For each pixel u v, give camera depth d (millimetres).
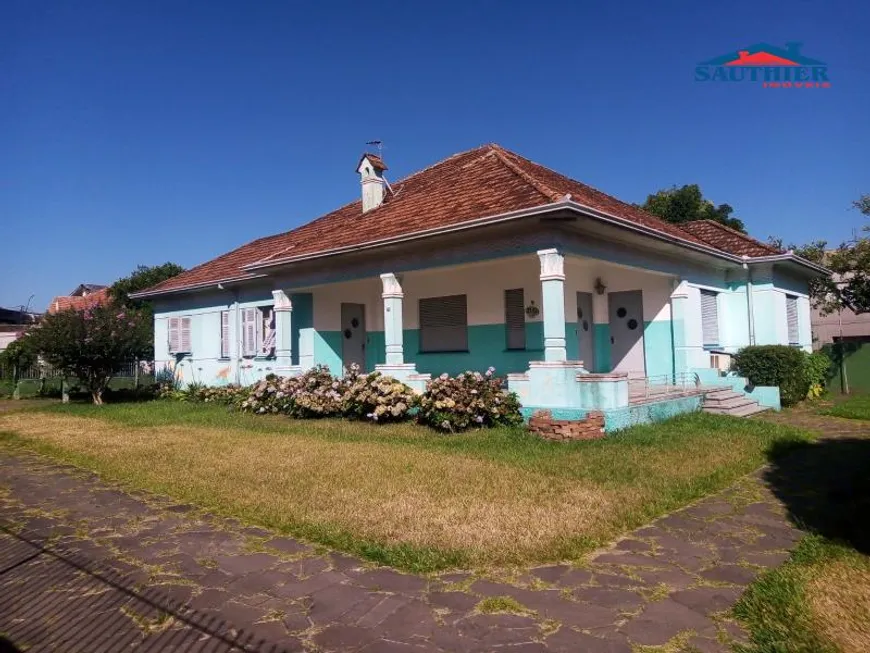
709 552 4855
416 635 3609
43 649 3590
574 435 9117
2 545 5473
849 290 20562
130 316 18156
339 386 12656
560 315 9930
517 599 4039
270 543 5305
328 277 13797
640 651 3357
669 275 13352
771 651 3295
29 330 17859
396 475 7340
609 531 5273
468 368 13922
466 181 12789
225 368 18156
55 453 9859
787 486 6879
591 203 11047
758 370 14078
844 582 4172
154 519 6109
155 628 3809
